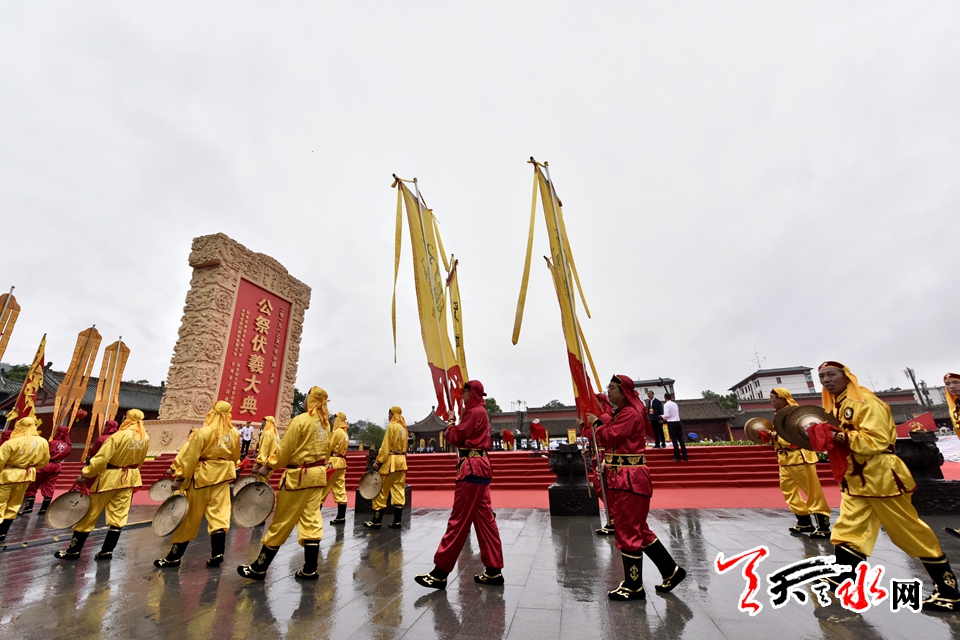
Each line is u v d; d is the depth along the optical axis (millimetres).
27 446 6441
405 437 7309
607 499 3619
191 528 4656
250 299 18766
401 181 5230
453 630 2859
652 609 3131
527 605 3291
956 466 11164
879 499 3104
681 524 6324
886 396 40906
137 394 26406
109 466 5227
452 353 4828
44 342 10039
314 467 4207
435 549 5375
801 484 5480
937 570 2938
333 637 2789
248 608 3344
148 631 2932
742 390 65250
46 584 4047
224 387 17062
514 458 13453
